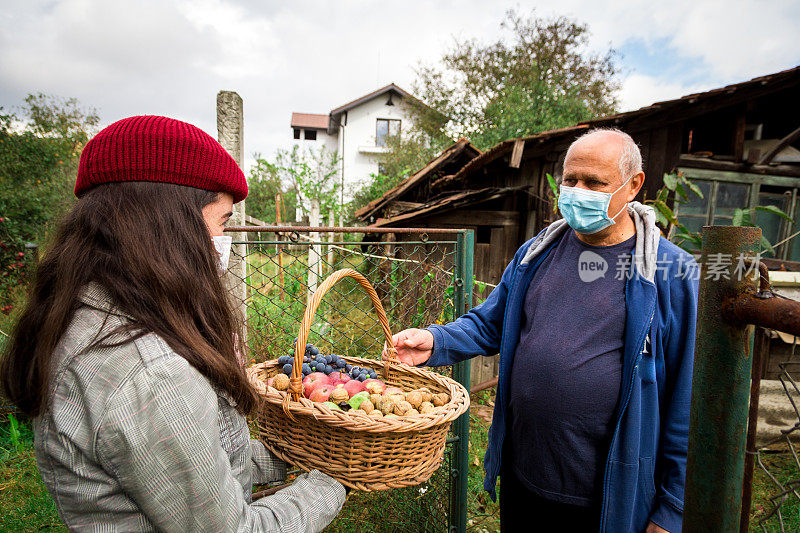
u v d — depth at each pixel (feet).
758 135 18.40
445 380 4.87
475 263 20.53
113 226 2.38
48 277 2.45
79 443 2.21
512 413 5.33
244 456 3.11
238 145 10.27
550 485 4.90
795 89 15.17
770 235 17.25
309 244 6.07
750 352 2.44
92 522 2.34
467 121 57.36
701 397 2.58
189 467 2.27
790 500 9.12
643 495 4.53
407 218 19.35
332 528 7.41
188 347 2.39
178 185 2.57
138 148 2.46
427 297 8.79
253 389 2.94
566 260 5.16
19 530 7.08
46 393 2.26
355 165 84.79
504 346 5.47
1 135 27.55
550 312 5.01
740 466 2.53
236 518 2.52
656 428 4.50
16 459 8.91
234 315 2.89
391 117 84.64
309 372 4.99
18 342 2.44
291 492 3.24
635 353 4.41
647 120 15.94
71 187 31.37
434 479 7.27
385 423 3.47
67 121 37.96
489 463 5.69
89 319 2.32
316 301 4.06
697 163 16.03
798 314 1.98
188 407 2.29
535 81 51.90
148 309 2.37
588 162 4.67
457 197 19.40
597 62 55.21
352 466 3.58
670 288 4.45
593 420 4.64
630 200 4.94
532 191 19.65
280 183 65.16
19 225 21.40
